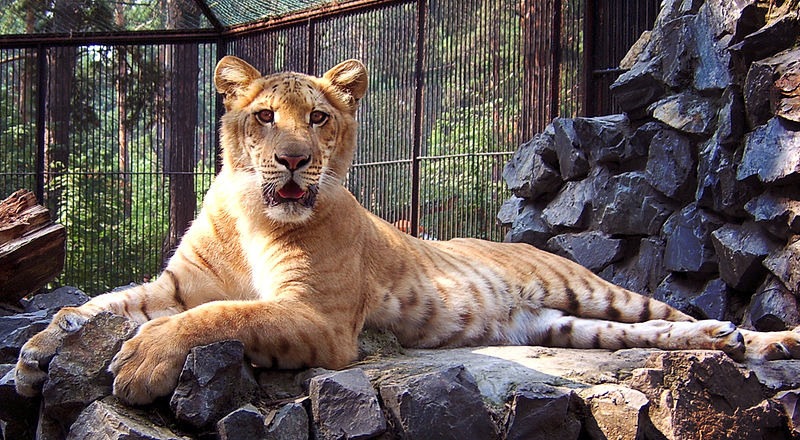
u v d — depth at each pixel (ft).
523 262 17.99
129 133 34.06
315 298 13.58
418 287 16.07
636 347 16.17
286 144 13.60
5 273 22.43
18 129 34.12
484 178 26.58
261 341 12.16
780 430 13.07
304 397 11.75
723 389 12.75
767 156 17.94
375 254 15.74
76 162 34.09
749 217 18.97
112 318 11.94
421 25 27.71
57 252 23.34
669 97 21.62
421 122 27.86
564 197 24.14
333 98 15.23
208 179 33.14
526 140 25.70
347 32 29.84
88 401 11.24
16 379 12.05
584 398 12.29
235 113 14.80
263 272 14.17
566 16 25.12
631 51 23.65
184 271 14.90
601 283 17.74
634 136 22.52
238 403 11.30
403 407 11.29
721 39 20.43
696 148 21.01
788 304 17.37
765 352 15.14
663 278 21.30
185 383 10.94
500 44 26.22
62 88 33.83
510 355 14.57
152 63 33.60
